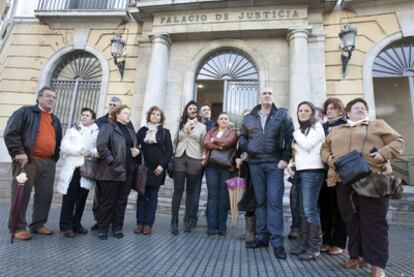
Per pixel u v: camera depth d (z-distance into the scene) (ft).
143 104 32.96
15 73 36.65
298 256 11.25
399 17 30.09
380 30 30.50
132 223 17.76
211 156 15.30
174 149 17.22
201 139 16.20
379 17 30.68
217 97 34.99
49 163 13.88
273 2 31.42
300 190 11.87
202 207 22.72
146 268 9.17
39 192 13.57
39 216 13.43
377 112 33.55
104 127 13.73
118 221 13.80
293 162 12.84
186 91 33.12
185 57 34.14
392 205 22.07
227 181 14.19
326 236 12.63
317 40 31.01
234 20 32.37
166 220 19.44
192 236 14.66
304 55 29.76
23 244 11.30
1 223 15.21
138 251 11.18
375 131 9.72
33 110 13.56
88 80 36.86
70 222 13.43
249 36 32.89
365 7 30.91
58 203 24.44
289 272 9.41
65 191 13.23
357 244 9.87
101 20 36.70
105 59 35.86
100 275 8.29
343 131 10.41
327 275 9.21
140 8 33.99
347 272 9.53
